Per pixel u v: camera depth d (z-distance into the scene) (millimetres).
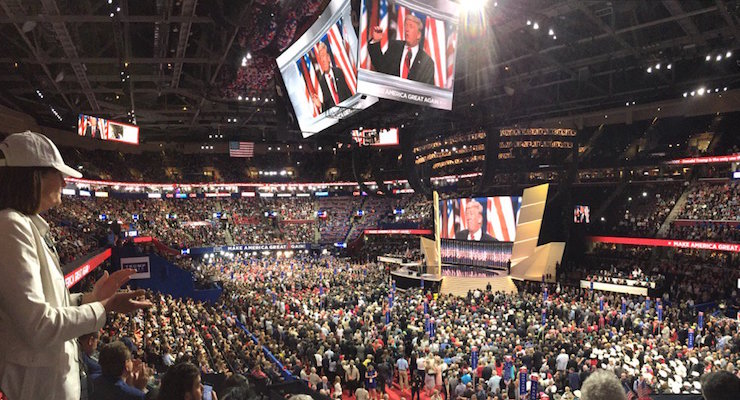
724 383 2783
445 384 19703
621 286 37000
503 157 47500
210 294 37219
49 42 32812
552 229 43594
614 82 44562
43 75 39688
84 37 33000
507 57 37219
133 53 35438
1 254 2113
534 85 46031
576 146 46094
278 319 26875
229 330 23422
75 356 2586
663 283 35688
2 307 2139
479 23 30344
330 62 20000
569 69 39344
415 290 40750
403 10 18234
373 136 33750
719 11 26234
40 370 2250
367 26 17547
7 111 47469
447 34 19547
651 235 42719
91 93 43438
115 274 2914
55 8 25578
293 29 24969
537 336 24922
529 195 44125
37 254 2350
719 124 47906
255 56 33656
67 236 35812
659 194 47875
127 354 4152
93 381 3928
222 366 15812
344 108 20234
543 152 47375
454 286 42844
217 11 27172
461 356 20375
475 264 48875
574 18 31578
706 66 39000
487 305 32188
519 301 32250
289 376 16125
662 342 22297
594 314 28766
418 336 24797
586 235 46594
